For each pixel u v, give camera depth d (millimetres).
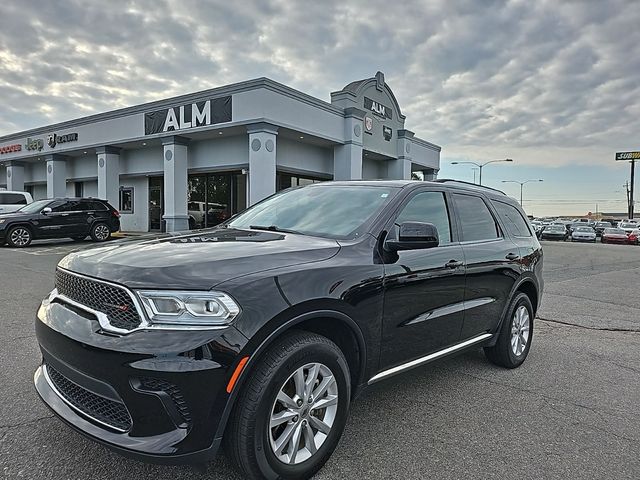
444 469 2801
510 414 3633
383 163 27812
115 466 2656
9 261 11391
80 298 2568
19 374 3977
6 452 2768
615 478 2764
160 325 2246
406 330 3316
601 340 6074
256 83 17094
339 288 2770
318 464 2695
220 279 2377
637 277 12945
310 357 2594
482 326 4262
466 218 4234
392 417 3504
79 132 23438
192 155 21047
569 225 55156
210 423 2250
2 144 28609
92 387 2334
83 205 16609
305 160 21672
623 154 73812
